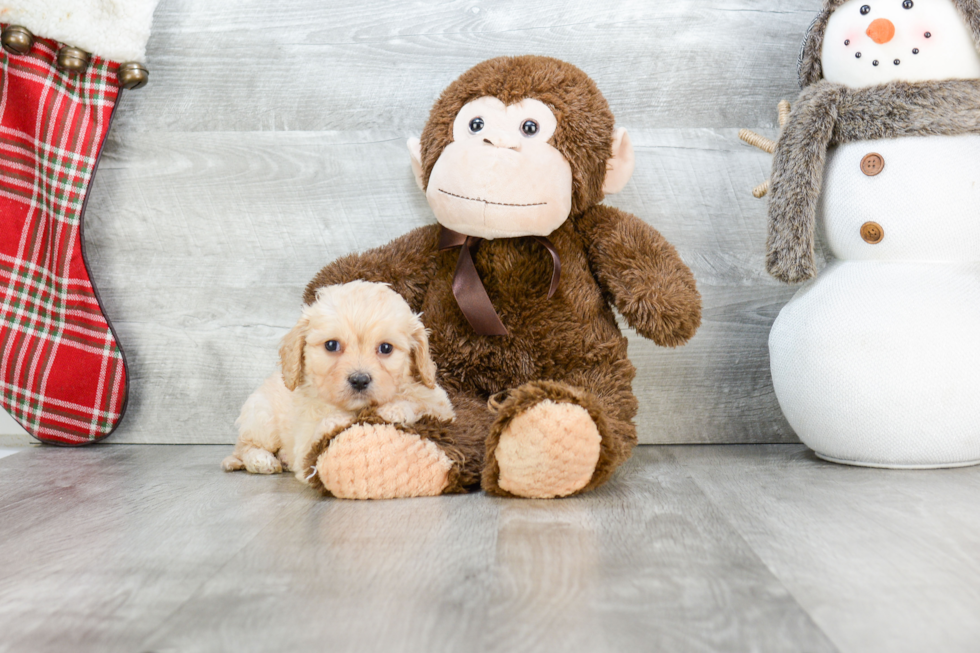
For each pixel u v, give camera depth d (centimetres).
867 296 125
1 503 112
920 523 96
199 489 120
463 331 133
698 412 159
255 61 160
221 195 161
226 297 161
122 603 73
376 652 62
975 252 125
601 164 131
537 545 89
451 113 130
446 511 104
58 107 150
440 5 158
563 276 132
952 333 120
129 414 163
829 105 129
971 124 121
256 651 63
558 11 157
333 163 160
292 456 128
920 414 121
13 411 153
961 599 72
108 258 162
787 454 145
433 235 142
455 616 69
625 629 66
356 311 115
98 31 147
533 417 104
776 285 159
